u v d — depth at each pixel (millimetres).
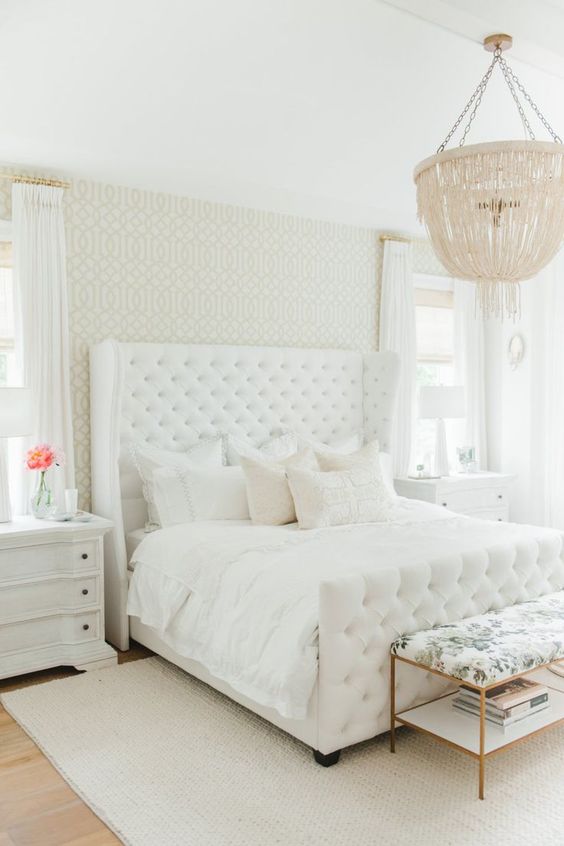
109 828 2273
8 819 2332
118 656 3791
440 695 2891
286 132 3988
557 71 3430
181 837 2209
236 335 4762
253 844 2170
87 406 4156
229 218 4711
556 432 5500
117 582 3854
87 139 3641
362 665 2627
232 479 3984
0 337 3932
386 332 5523
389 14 3287
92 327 4164
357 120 4051
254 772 2588
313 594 2680
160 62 3348
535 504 5664
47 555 3492
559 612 2967
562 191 2471
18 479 3895
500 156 2418
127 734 2893
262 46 3385
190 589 3246
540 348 5602
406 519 3934
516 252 2492
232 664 2883
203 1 3062
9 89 3273
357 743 2803
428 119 4160
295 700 2520
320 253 5195
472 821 2268
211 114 3727
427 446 6082
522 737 2480
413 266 5812
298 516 3729
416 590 2832
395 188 4715
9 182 3904
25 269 3869
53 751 2756
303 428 4988
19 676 3549
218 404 4535
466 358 5965
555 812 2320
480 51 3615
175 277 4473
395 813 2316
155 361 4262
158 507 3893
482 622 2836
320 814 2318
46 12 2947
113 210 4230
